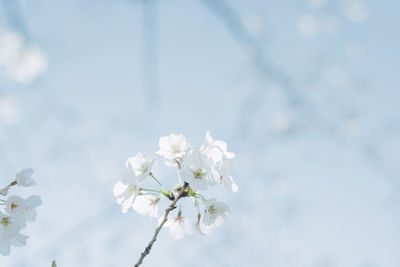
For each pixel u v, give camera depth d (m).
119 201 1.54
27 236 1.51
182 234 1.55
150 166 1.54
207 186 1.51
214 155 1.53
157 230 1.50
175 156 1.53
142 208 1.55
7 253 1.50
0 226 1.50
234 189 1.53
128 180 1.54
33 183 1.52
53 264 1.51
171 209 1.51
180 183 1.54
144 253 1.49
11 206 1.50
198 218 1.54
